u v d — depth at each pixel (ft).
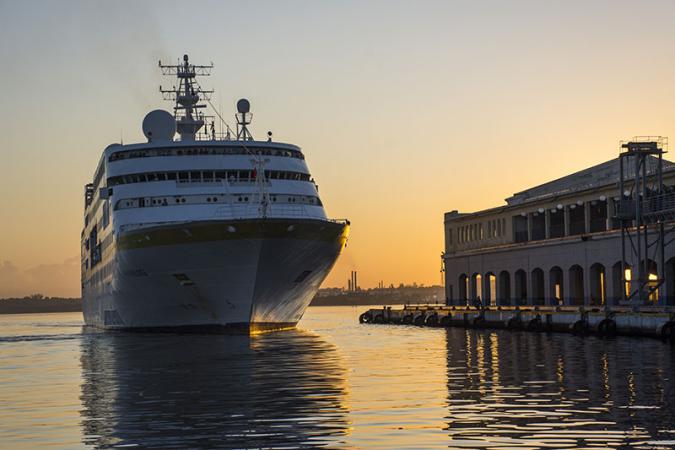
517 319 277.23
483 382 127.13
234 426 93.61
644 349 179.32
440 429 89.86
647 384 120.98
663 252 245.86
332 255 237.66
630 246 268.21
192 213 235.20
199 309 229.45
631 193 266.36
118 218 241.14
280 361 165.89
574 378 129.70
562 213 323.37
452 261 398.42
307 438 86.74
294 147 253.65
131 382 136.15
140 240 223.51
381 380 131.95
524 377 132.57
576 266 302.45
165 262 220.23
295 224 212.84
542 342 209.87
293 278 229.25
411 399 110.52
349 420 95.86
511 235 347.56
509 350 186.29
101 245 291.38
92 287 340.80
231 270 214.90
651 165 298.76
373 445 83.15
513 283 343.46
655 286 248.32
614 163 318.86
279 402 109.50
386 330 309.42
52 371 159.22
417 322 362.33
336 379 133.90
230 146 244.83
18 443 87.45
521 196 356.38
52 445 86.17
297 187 246.68
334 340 235.20
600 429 88.28
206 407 106.83
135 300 244.83
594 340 211.82
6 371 161.07
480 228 375.66
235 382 131.64
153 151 245.65
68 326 471.21
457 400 108.99
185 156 243.19
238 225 208.85
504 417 95.86
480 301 355.15
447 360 165.27
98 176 292.40
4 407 111.45
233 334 229.04
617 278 278.67
